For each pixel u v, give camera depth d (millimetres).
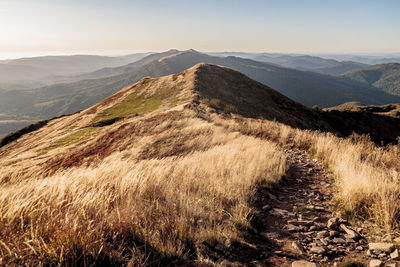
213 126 16641
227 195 4578
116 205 3645
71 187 4000
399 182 4637
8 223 2727
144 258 2602
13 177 5402
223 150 8930
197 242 3043
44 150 22484
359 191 4418
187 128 16641
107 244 2646
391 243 3088
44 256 2354
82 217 3053
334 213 4367
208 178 5602
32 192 3732
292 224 3867
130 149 14086
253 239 3342
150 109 31281
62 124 38031
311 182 6434
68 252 2400
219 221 3672
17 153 27000
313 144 10859
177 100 32750
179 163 7230
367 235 3459
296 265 2701
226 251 2943
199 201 4090
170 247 2750
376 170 5730
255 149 8844
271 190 5613
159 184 4980
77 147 18656
